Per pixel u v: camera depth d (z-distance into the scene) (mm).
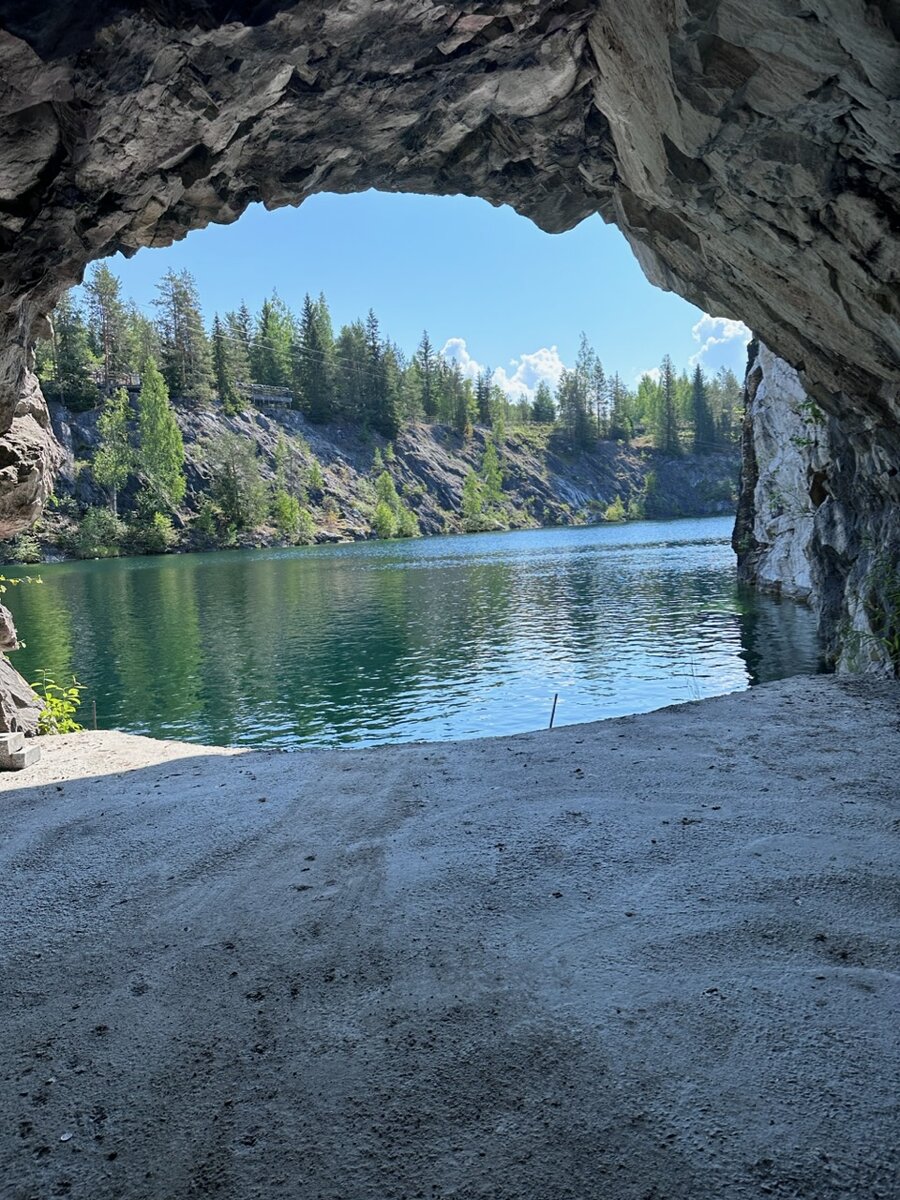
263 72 5559
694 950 3270
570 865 4074
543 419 161500
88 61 4637
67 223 5906
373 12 5289
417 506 114250
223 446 91125
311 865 4316
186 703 19281
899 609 10195
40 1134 2557
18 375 7211
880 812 4441
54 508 78438
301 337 122125
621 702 17656
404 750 6336
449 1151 2379
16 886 4305
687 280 8797
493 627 28344
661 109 5730
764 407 31922
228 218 7641
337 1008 3080
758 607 28859
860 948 3213
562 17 5781
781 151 5215
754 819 4461
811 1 3828
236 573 54812
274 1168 2369
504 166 7961
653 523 113188
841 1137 2324
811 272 6414
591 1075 2633
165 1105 2648
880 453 9758
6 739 6629
